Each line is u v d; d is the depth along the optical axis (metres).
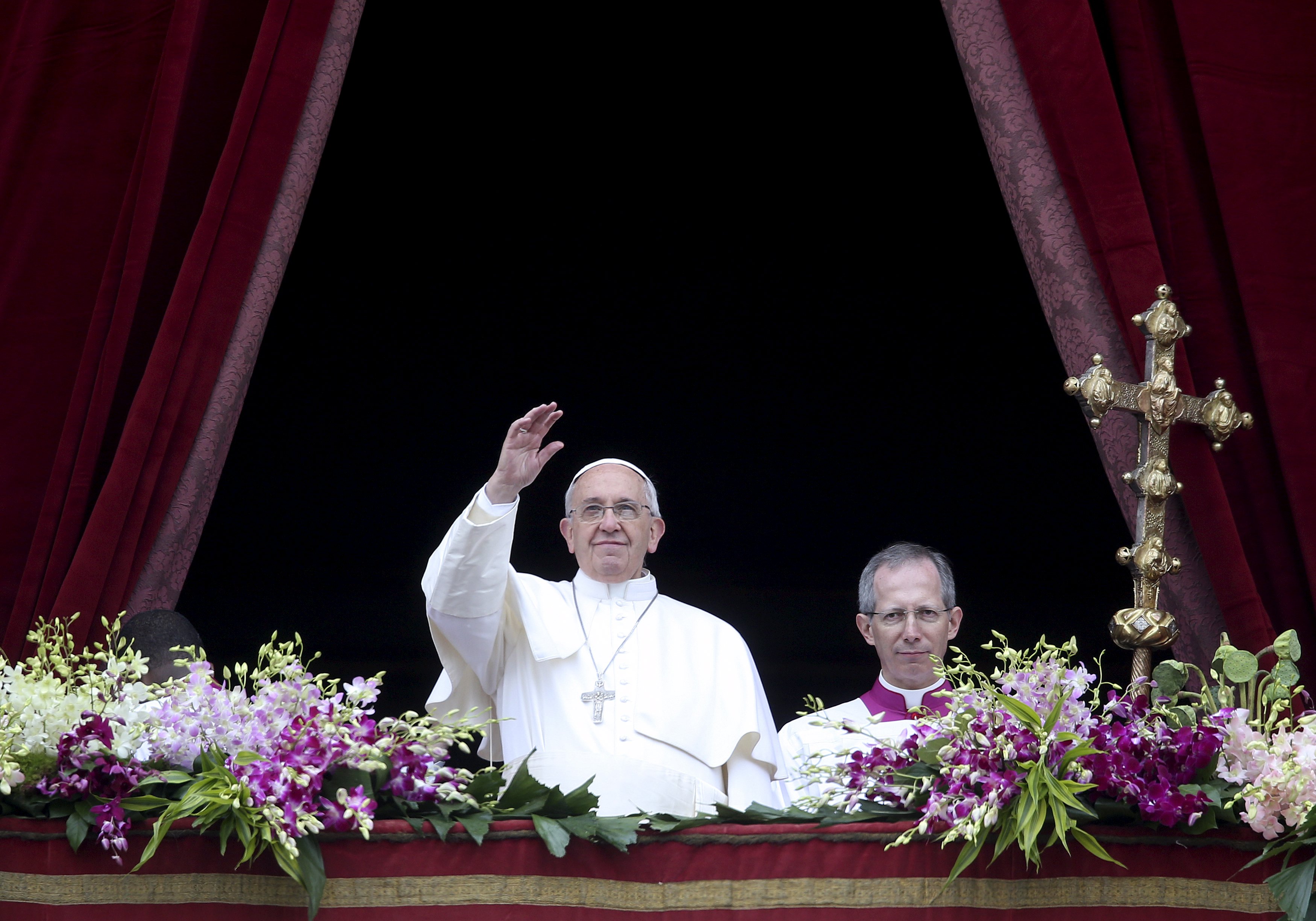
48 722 11.08
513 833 11.09
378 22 39.94
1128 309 15.20
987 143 16.17
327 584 46.44
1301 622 15.07
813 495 47.88
